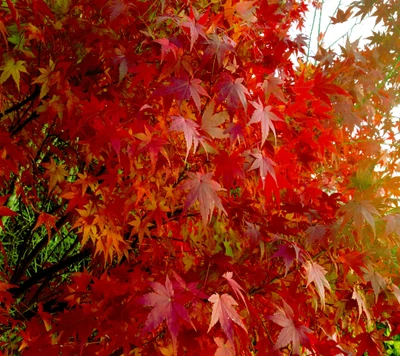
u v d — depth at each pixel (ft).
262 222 3.38
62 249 5.58
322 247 3.45
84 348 2.91
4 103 3.45
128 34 3.32
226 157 2.99
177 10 3.25
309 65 3.98
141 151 2.79
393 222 3.05
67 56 3.33
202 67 2.93
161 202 3.41
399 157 4.33
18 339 3.66
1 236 5.30
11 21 3.26
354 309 3.75
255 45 3.44
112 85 3.31
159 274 3.41
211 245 3.73
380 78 4.28
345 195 3.82
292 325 2.96
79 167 4.07
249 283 3.32
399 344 7.42
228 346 2.82
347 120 3.74
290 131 3.27
